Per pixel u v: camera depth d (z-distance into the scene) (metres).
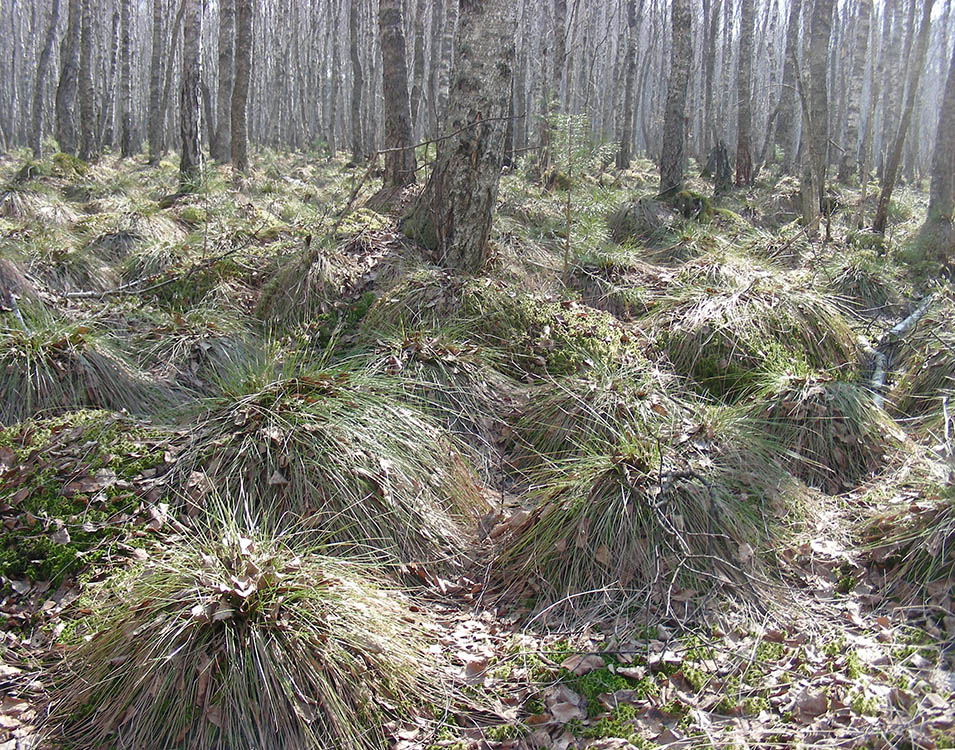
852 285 8.17
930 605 3.49
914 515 3.89
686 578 3.70
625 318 6.95
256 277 7.08
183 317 6.20
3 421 4.69
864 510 4.33
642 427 4.60
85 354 5.09
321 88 30.91
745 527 3.95
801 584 3.78
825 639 3.38
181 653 2.94
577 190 11.56
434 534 4.09
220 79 18.19
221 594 3.05
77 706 2.99
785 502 4.25
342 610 3.19
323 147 25.44
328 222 7.74
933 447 4.77
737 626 3.47
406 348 5.39
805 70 19.73
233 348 5.77
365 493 4.00
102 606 3.32
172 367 5.53
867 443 4.89
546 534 3.91
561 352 5.69
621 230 10.25
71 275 7.49
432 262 6.71
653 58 31.89
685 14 11.93
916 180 24.00
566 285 7.30
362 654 3.11
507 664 3.33
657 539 3.82
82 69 18.05
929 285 8.45
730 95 28.67
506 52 6.34
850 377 5.61
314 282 6.46
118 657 2.99
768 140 22.48
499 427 5.14
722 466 4.27
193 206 10.30
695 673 3.19
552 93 11.82
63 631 3.37
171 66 31.08
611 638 3.45
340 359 5.59
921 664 3.17
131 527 3.81
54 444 4.22
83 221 9.87
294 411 4.25
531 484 4.73
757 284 6.73
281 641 3.00
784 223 12.36
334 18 28.94
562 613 3.65
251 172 15.80
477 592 3.86
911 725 2.83
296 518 3.87
